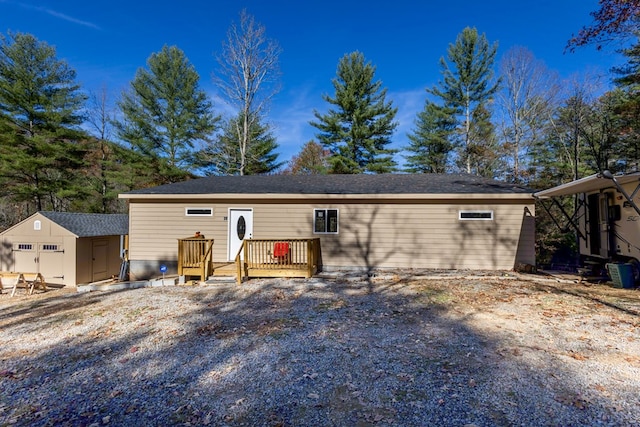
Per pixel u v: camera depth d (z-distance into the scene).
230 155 21.86
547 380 3.28
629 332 4.57
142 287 9.38
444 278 8.84
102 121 23.75
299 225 10.59
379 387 3.25
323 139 22.83
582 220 9.51
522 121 20.55
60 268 13.05
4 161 17.56
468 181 11.42
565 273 9.38
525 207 9.80
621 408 2.77
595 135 16.16
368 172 22.17
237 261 8.95
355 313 5.91
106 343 4.92
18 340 5.30
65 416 3.00
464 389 3.15
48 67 19.08
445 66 22.39
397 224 10.29
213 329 5.31
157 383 3.56
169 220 10.80
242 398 3.16
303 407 2.95
